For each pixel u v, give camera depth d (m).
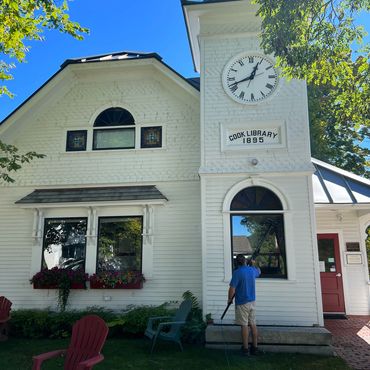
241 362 6.55
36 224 10.19
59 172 10.59
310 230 8.34
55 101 11.10
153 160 10.35
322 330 7.45
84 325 5.08
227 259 8.41
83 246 10.08
